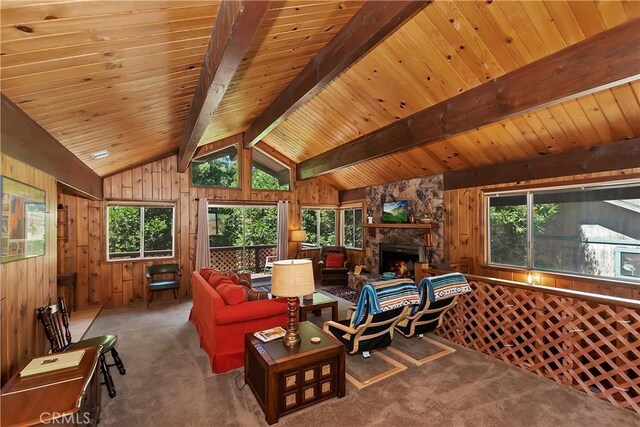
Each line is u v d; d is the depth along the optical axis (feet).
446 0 8.19
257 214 23.62
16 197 6.70
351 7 7.82
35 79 6.01
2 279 6.16
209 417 7.36
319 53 10.06
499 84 9.53
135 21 5.31
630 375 8.80
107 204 17.84
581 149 12.22
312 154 21.58
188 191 20.22
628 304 7.71
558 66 8.04
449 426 7.08
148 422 7.17
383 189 22.18
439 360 10.37
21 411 4.81
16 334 6.81
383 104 13.21
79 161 12.30
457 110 10.94
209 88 7.41
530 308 10.50
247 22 5.05
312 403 7.80
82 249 17.06
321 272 21.91
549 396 8.29
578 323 8.79
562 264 13.33
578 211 12.83
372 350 10.14
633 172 10.98
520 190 14.52
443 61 9.99
